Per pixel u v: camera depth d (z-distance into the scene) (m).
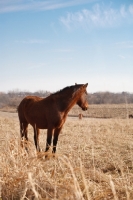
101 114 30.83
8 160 4.55
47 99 8.55
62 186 3.76
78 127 15.57
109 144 9.38
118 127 14.59
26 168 4.18
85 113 33.34
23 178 3.93
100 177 4.57
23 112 9.38
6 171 4.16
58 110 8.30
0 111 41.19
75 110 38.84
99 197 3.86
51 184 3.86
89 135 10.48
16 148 4.91
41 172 4.11
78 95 8.51
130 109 32.25
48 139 8.27
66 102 8.37
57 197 3.70
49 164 4.82
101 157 7.17
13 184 3.92
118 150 8.23
